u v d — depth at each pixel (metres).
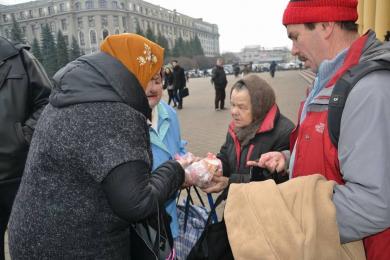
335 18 1.34
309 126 1.40
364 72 1.16
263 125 2.15
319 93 1.39
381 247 1.28
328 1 1.35
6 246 3.25
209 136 8.33
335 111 1.23
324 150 1.33
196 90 25.14
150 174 1.38
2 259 2.46
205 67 94.31
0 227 2.39
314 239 1.16
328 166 1.34
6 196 2.35
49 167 1.29
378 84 1.12
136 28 92.19
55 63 62.84
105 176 1.20
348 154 1.17
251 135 2.18
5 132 2.26
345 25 1.39
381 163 1.09
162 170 1.45
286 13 1.45
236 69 37.44
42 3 93.56
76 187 1.27
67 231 1.29
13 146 2.28
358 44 1.32
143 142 1.32
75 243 1.30
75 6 91.06
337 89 1.24
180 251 2.04
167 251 1.50
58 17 92.44
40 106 2.40
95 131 1.23
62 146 1.24
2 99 2.27
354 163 1.13
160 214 1.41
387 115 1.10
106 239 1.34
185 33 125.75
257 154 2.16
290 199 1.28
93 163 1.21
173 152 2.25
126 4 95.12
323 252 1.18
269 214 1.26
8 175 2.31
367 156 1.10
